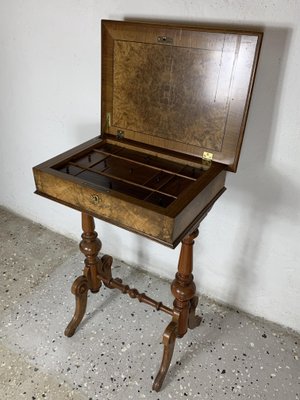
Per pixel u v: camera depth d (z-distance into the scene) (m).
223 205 1.28
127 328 1.38
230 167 1.00
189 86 0.98
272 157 1.11
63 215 1.79
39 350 1.28
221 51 0.90
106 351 1.29
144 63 1.02
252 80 0.89
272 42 0.95
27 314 1.42
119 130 1.14
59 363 1.24
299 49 0.93
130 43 1.02
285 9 0.91
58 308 1.45
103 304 1.48
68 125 1.49
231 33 0.87
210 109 0.98
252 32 0.85
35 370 1.21
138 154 1.11
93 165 1.03
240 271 1.39
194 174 1.01
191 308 1.26
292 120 1.03
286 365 1.27
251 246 1.31
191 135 1.03
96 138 1.15
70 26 1.25
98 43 1.23
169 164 1.06
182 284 1.11
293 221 1.19
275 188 1.16
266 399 1.17
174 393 1.17
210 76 0.94
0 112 1.67
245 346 1.34
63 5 1.23
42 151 1.64
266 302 1.40
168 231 0.80
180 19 1.05
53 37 1.31
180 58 0.96
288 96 1.00
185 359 1.28
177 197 0.86
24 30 1.36
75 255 1.73
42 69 1.41
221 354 1.30
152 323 1.41
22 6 1.31
